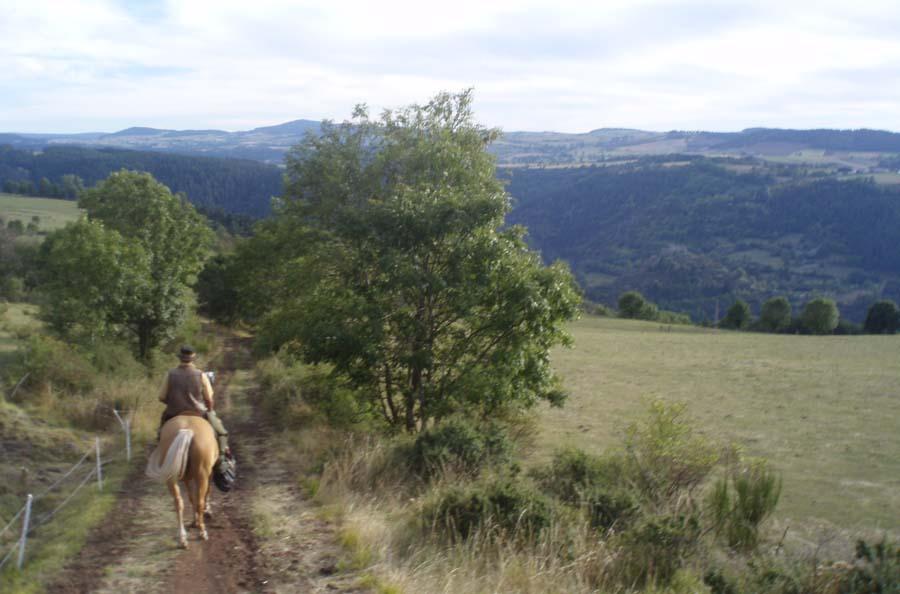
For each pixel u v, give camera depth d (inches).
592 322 3735.2
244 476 503.5
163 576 309.3
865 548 336.2
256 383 1085.1
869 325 3892.7
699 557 366.6
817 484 685.9
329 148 879.1
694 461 507.5
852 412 1139.9
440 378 657.6
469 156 768.3
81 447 553.6
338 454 535.2
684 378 1594.5
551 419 1030.4
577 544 354.0
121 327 1032.8
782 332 3882.9
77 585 298.7
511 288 605.9
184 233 1112.2
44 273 938.7
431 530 366.3
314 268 803.4
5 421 556.7
